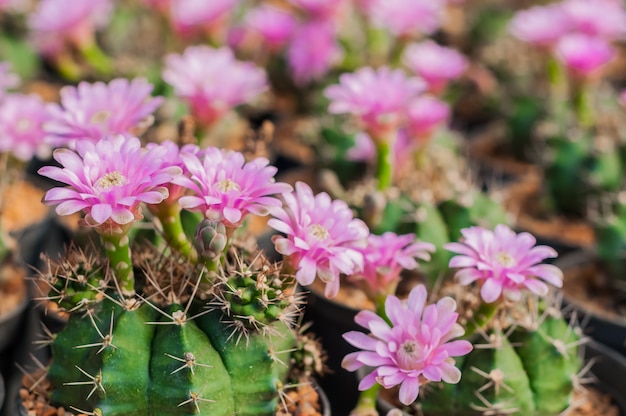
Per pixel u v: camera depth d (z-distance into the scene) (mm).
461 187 521
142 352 390
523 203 645
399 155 554
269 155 678
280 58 772
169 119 603
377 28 717
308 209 401
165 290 409
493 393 420
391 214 502
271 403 402
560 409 433
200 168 386
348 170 614
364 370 464
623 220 543
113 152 383
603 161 596
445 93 735
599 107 707
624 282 542
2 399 442
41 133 537
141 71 631
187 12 653
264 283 390
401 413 410
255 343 395
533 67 794
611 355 479
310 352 428
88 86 454
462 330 393
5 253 514
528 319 431
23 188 618
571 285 559
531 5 917
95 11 646
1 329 503
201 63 523
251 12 749
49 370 408
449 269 500
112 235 387
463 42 877
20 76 766
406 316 396
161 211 403
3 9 714
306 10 684
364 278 429
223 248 389
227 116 655
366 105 499
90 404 397
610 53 615
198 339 389
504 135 726
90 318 396
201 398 385
